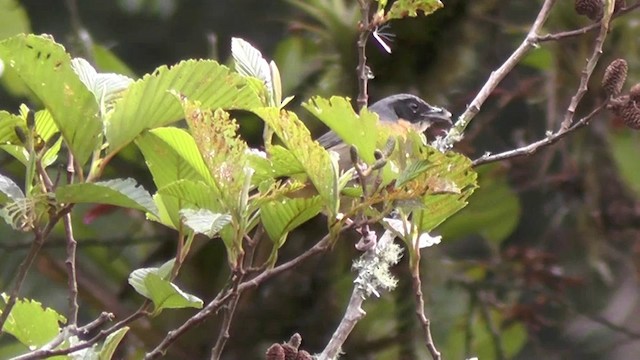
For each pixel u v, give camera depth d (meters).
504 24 12.09
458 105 12.26
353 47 11.33
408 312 12.34
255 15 12.75
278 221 4.90
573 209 13.58
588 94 12.79
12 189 4.75
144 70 12.87
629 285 14.42
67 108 4.75
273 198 4.79
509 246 13.40
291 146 4.79
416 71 11.70
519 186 13.31
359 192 5.01
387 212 4.84
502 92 12.55
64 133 4.80
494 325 12.97
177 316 11.88
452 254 13.76
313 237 12.17
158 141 4.99
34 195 4.66
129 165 11.91
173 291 4.84
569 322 14.42
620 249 13.70
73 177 5.04
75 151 4.82
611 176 13.21
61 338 4.93
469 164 4.87
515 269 12.73
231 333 12.16
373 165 4.77
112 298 11.84
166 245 12.08
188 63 4.91
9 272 12.14
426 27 11.45
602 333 14.38
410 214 5.58
